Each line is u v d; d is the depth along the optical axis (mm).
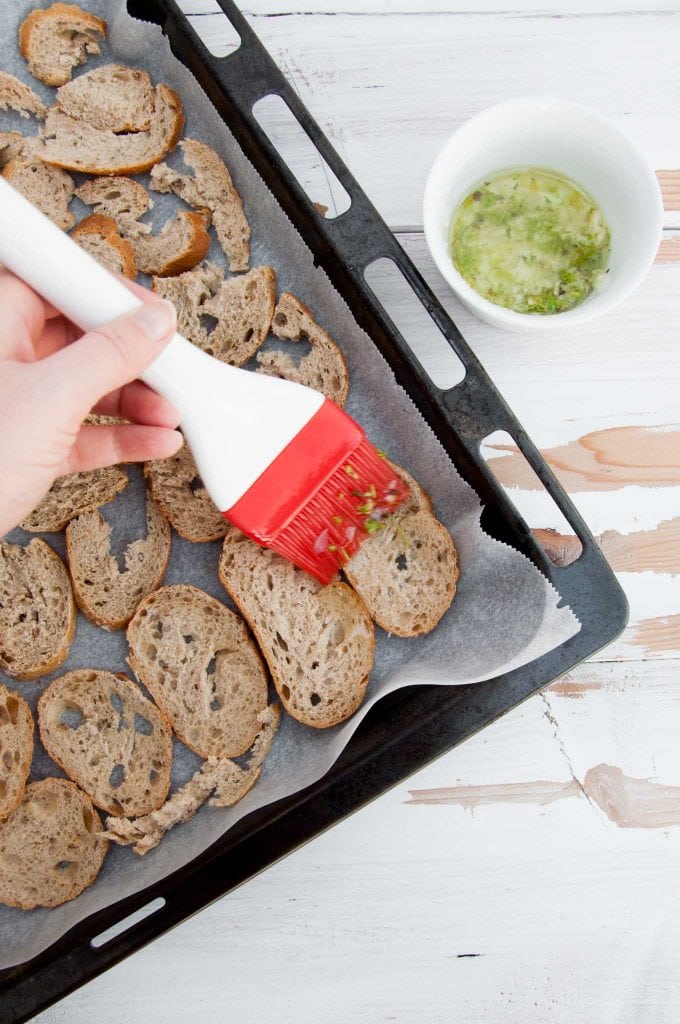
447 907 572
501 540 542
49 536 557
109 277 470
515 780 573
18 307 492
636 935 571
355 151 580
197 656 546
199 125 556
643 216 523
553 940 572
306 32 579
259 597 543
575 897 572
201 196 554
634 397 575
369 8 579
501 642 521
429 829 572
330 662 541
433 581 537
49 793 550
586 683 573
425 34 579
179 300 557
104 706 549
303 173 579
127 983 572
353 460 513
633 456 575
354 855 573
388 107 580
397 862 573
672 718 573
